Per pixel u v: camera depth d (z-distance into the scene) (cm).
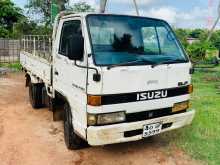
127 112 421
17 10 2900
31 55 778
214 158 490
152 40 485
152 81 434
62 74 504
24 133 604
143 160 483
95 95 398
